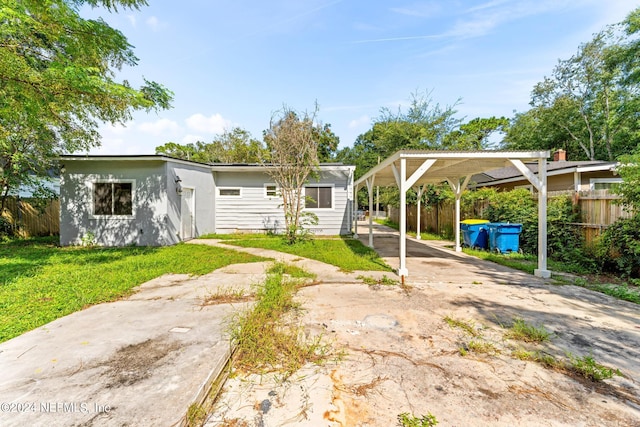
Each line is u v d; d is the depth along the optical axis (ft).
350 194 38.42
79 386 6.43
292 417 5.77
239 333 8.77
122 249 26.78
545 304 12.61
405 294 14.07
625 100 49.93
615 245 17.29
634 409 6.03
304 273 17.60
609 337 9.41
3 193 33.09
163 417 5.46
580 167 32.73
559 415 5.84
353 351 8.49
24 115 20.85
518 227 24.89
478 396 6.45
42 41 19.65
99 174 30.07
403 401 6.27
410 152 17.19
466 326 10.25
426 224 47.47
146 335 9.08
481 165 21.35
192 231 34.63
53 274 16.44
